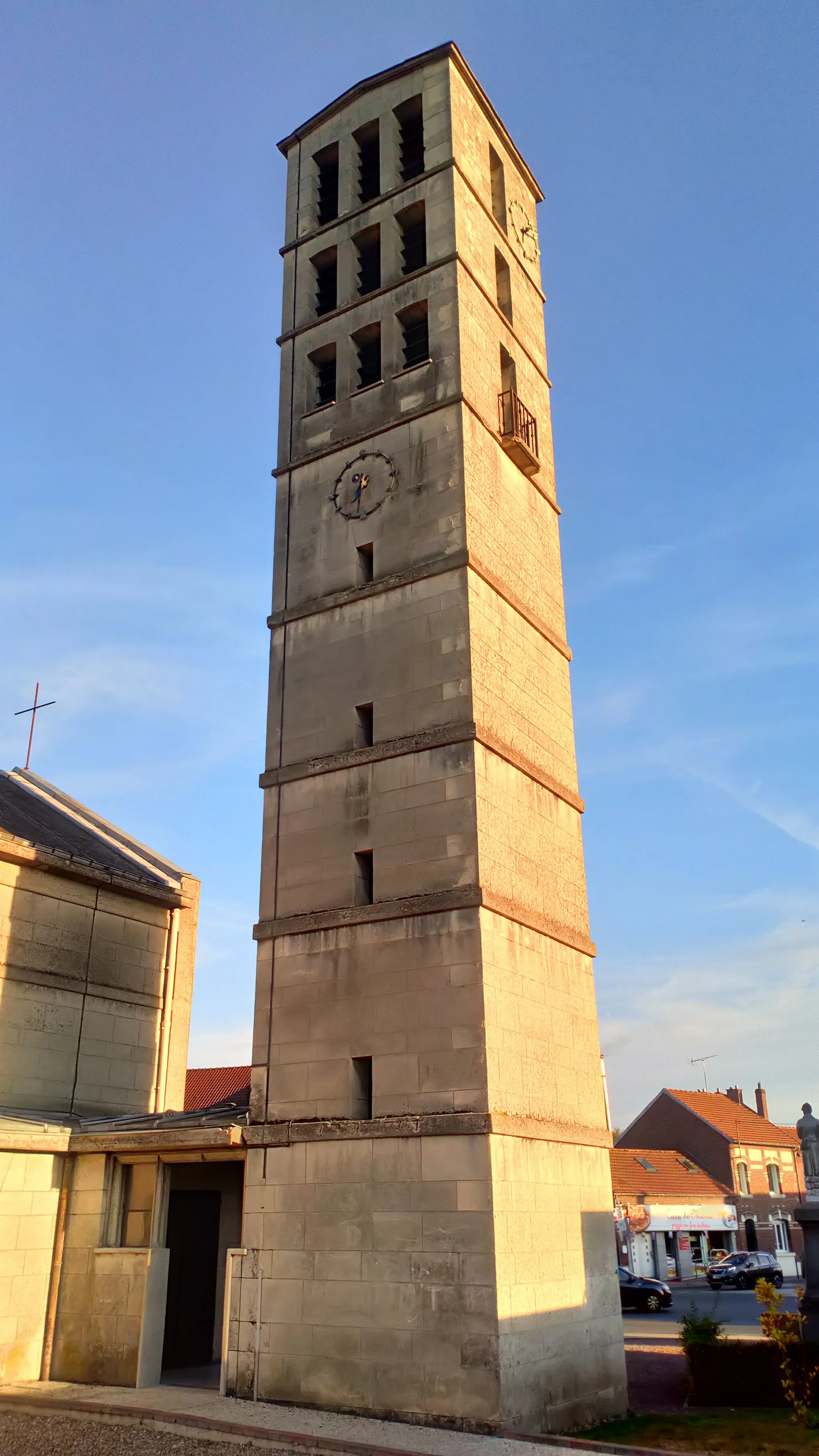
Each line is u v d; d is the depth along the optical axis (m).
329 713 25.22
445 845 22.22
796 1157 82.94
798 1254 77.38
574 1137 22.83
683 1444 17.73
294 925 23.47
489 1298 18.45
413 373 27.36
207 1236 26.62
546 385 32.84
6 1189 23.14
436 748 23.11
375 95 32.22
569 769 27.67
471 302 28.22
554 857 25.42
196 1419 18.34
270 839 24.89
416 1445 16.69
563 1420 19.55
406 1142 20.31
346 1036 21.94
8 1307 22.66
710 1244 72.38
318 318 30.52
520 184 34.44
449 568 24.55
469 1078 20.12
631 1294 46.03
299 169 33.38
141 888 31.81
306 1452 16.75
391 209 30.06
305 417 29.12
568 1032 24.02
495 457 27.48
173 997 32.41
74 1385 22.12
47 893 29.20
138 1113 30.34
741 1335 35.91
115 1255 23.12
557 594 29.62
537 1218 20.50
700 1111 81.00
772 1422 18.98
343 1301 19.95
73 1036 28.98
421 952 21.61
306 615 26.58
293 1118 21.94
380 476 26.78
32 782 38.81
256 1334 20.77
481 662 24.00
